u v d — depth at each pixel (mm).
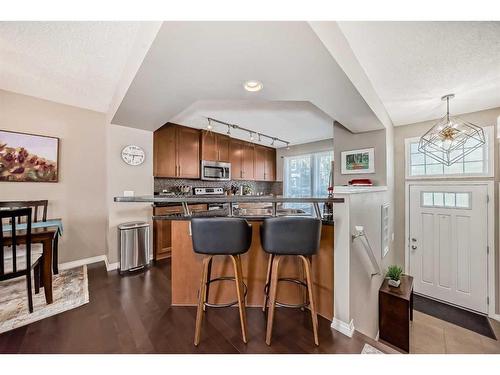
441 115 3166
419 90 2379
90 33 1618
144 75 1662
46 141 2768
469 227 3094
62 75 2221
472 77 2096
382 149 3059
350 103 2117
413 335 2707
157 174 3629
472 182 3053
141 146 3305
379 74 2061
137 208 3273
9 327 1696
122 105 2305
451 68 1942
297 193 5508
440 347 2518
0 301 2061
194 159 4160
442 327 2826
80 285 2459
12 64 2021
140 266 3043
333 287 1896
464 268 3137
